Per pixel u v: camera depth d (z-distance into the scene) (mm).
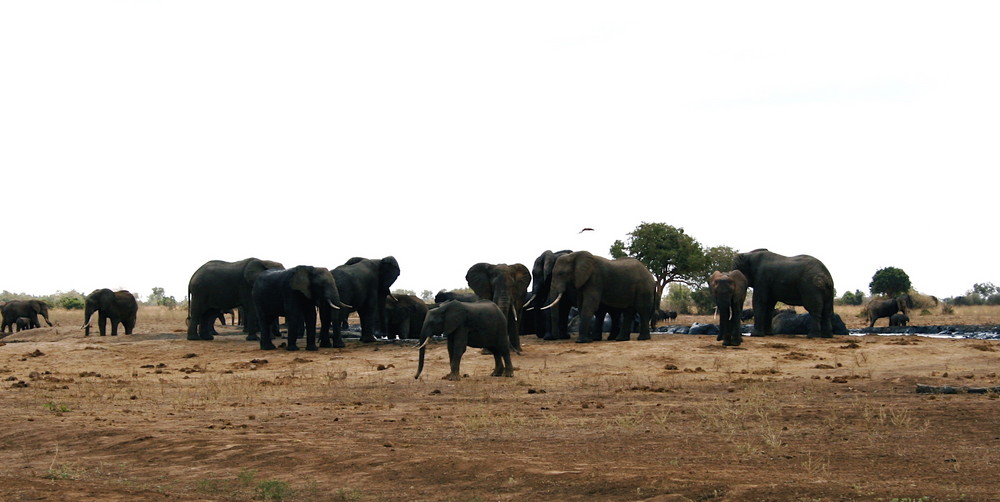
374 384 23312
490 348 24578
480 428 15406
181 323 57375
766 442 13203
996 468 11016
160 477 12188
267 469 12289
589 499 9977
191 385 24219
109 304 43688
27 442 15156
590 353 29344
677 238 76125
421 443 13914
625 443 13609
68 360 32250
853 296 97312
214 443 13898
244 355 32844
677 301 77812
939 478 10461
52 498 10445
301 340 38812
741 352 28766
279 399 20547
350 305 36938
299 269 33875
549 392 21031
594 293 33531
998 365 24328
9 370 29516
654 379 23328
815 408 16688
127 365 30547
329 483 11375
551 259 36656
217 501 10570
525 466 11461
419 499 10430
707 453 12570
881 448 12594
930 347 28469
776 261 36031
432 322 23984
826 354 28266
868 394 18906
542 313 37156
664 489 9977
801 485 9844
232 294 38812
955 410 15703
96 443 14633
